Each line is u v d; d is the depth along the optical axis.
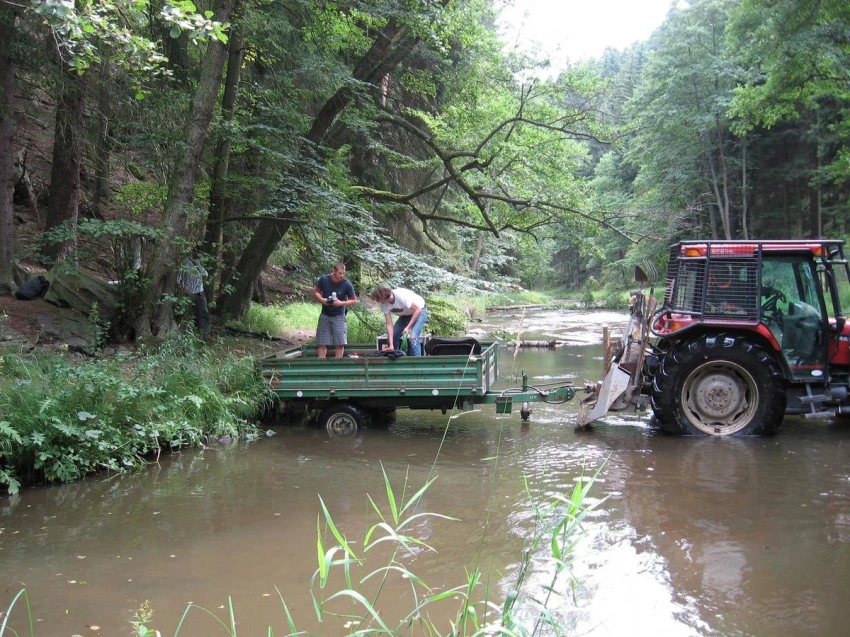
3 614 3.39
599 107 13.56
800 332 7.04
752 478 5.46
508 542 4.22
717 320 7.06
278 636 3.15
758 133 33.88
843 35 16.78
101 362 7.28
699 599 3.43
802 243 7.01
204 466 6.17
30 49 10.19
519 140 13.66
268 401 7.65
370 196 17.11
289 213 12.31
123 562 4.03
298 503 5.09
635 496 5.04
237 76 12.38
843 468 5.73
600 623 3.20
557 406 9.02
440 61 15.98
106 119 11.73
